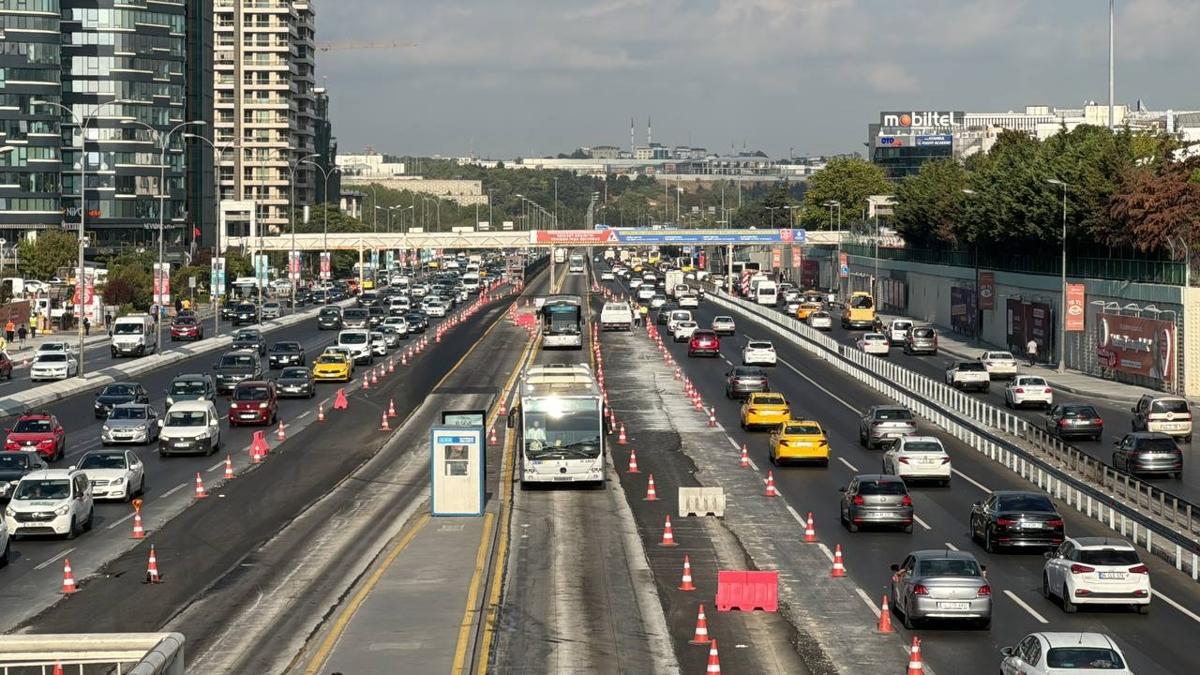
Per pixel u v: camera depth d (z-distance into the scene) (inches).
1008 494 2206.0
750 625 1765.5
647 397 4335.6
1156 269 4699.8
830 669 1566.2
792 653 1632.6
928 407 3838.6
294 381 4392.2
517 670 1567.4
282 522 2472.9
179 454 3280.0
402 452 3316.9
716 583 1998.0
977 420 3831.2
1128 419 3939.5
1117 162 5393.7
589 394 2822.3
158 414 3976.4
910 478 2805.1
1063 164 5516.7
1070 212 5305.1
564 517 2513.5
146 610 1841.8
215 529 2411.4
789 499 2682.1
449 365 5315.0
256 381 3939.5
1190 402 4284.0
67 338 6830.7
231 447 3422.7
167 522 2475.4
